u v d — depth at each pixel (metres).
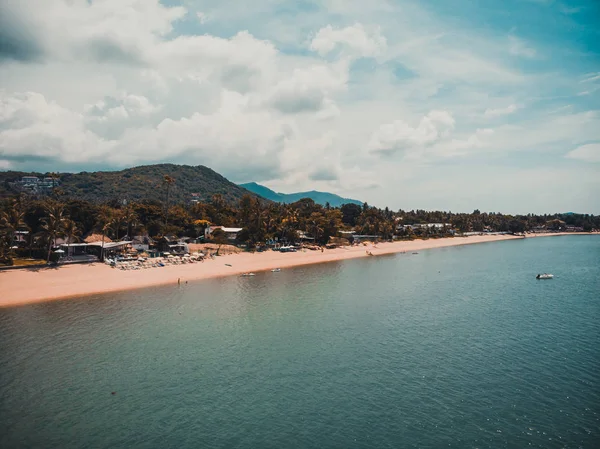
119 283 88.69
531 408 38.06
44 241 105.31
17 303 71.38
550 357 50.03
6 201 133.62
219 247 145.00
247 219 180.00
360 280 102.75
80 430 34.19
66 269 96.25
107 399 39.19
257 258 138.38
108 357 48.81
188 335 56.84
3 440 32.72
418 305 75.69
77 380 42.91
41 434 33.59
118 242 124.44
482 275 113.31
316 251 165.25
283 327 61.03
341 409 37.88
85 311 67.69
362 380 43.62
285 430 34.38
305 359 49.06
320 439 33.16
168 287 88.25
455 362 48.47
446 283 99.56
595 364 47.94
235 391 41.06
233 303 75.38
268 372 45.38
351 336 57.34
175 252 129.62
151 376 44.03
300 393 40.75
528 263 142.38
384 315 68.38
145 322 62.34
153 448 31.92
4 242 98.44
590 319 66.62
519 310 72.44
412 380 43.72
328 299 79.94
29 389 40.88
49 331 57.53
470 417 36.50
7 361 47.31
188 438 33.25
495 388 41.97
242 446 32.22
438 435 33.72
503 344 54.53
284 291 87.31
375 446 32.25
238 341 54.81
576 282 102.69
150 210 162.62
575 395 40.50
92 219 144.62
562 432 34.25
